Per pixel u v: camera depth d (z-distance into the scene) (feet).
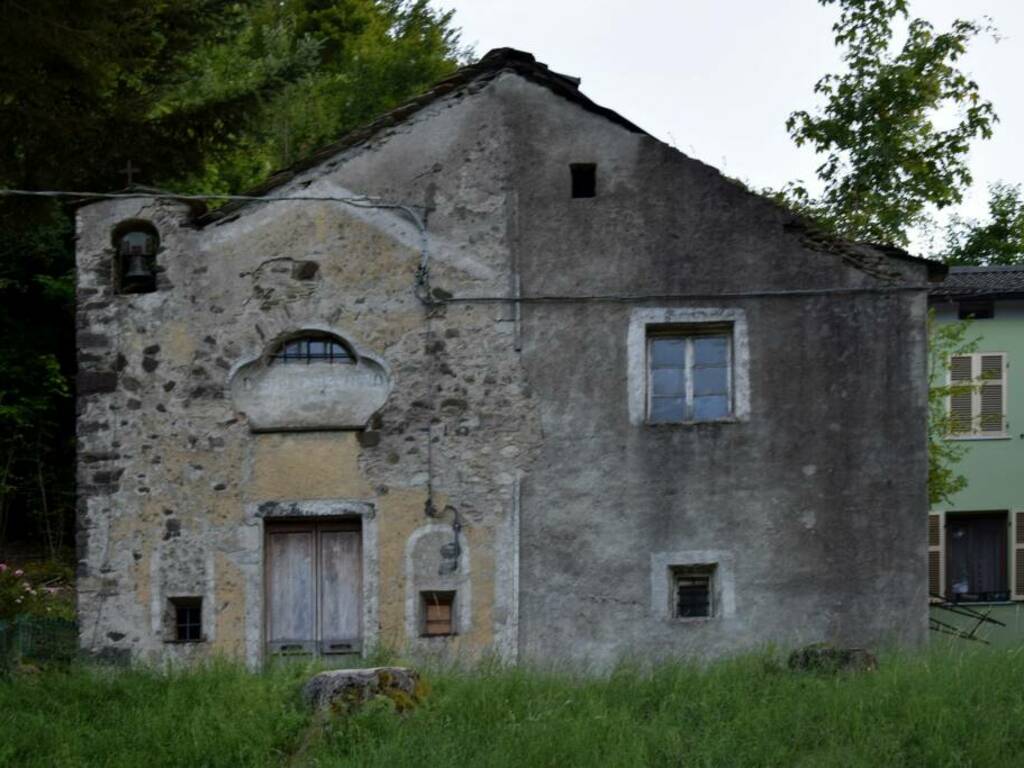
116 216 61.26
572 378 60.80
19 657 59.31
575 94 61.77
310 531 60.70
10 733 48.24
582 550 60.08
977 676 51.96
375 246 61.21
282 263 61.11
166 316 60.95
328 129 102.89
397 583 59.88
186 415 60.49
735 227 61.36
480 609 59.72
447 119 61.82
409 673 50.42
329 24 115.34
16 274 88.79
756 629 59.82
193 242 61.26
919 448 60.64
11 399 85.46
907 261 61.36
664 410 61.21
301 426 60.49
